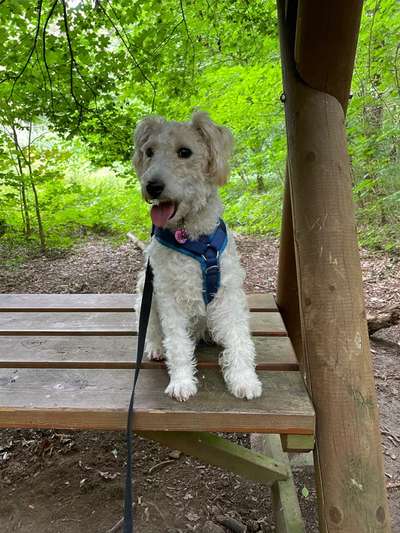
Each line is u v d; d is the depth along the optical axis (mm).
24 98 4445
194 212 1635
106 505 2318
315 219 1550
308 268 1534
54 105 4414
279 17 2000
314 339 1474
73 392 1649
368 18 4668
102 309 2602
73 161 8461
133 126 4770
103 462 2609
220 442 2107
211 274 1595
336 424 1387
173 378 1626
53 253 6270
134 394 1611
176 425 1495
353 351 1417
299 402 1509
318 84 1711
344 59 1670
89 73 4398
